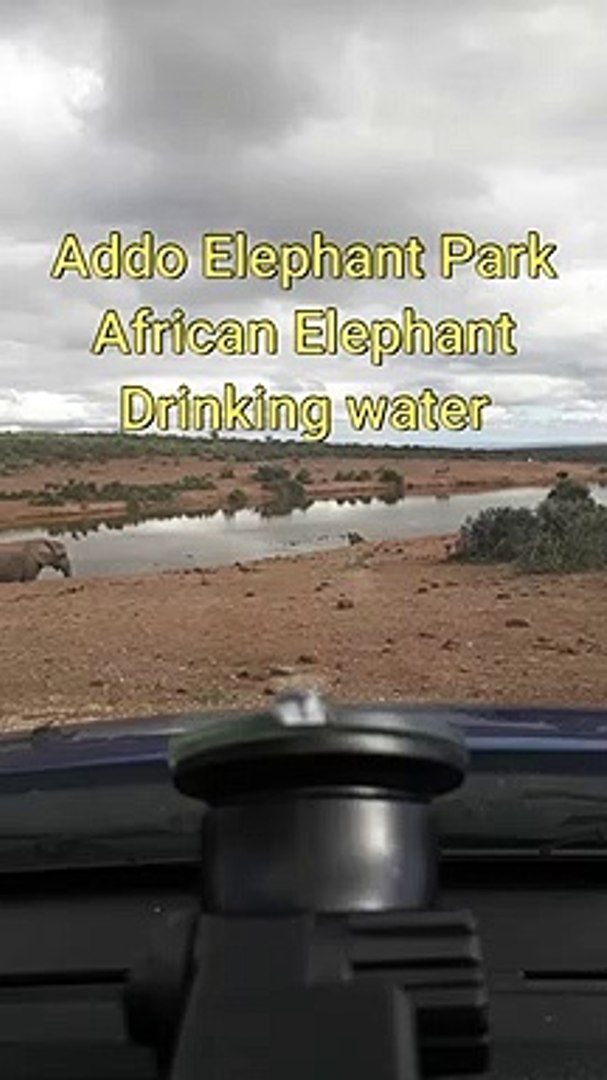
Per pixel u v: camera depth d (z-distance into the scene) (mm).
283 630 13758
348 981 591
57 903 1663
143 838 1675
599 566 18781
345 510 48812
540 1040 1196
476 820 1655
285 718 651
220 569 21578
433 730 681
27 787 1749
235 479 67062
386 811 660
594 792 1673
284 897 640
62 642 13422
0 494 56000
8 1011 1373
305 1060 550
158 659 12320
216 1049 561
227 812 664
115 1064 1271
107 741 1907
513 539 20594
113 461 79188
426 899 661
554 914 1491
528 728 1812
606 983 1324
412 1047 564
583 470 78750
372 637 13109
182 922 665
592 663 11477
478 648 12344
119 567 27562
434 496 58062
